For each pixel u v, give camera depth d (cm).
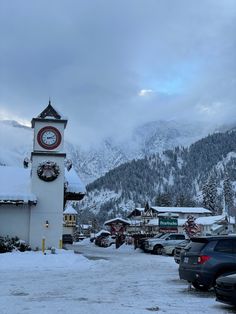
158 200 13012
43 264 2111
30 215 2978
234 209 4194
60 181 3041
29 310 991
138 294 1252
